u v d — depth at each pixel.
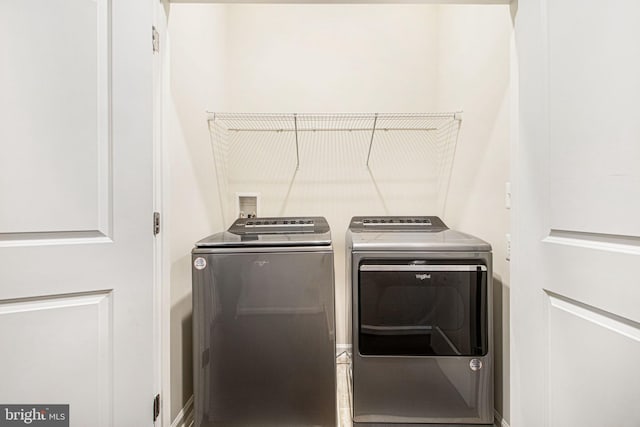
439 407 1.41
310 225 1.92
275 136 2.35
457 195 2.02
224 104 2.26
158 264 1.19
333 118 2.34
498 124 1.52
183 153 1.55
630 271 0.70
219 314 1.35
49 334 0.93
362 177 2.35
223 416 1.35
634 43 0.67
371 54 2.34
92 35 0.97
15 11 0.87
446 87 2.19
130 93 1.03
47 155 0.91
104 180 1.00
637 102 0.67
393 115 2.21
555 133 0.89
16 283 0.88
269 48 2.34
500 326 1.49
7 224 0.87
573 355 0.85
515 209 1.10
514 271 1.10
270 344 1.36
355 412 1.43
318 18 2.34
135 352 1.04
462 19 1.93
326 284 1.37
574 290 0.84
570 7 0.83
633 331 0.70
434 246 1.41
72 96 0.94
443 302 1.41
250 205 2.36
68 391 0.95
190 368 1.58
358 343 1.42
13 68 0.87
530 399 1.01
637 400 0.69
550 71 0.91
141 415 1.05
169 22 1.27
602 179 0.75
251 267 1.36
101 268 0.99
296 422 1.36
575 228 0.83
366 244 1.43
